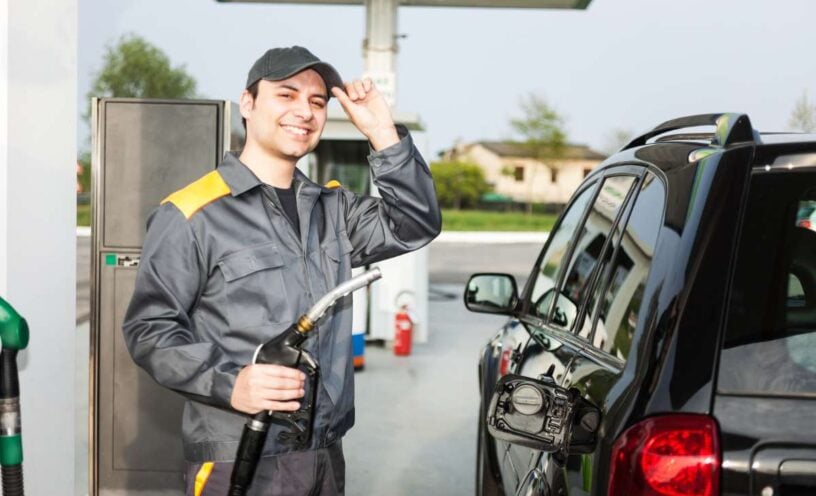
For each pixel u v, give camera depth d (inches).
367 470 218.7
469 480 212.2
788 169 76.9
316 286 88.5
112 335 165.0
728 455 67.7
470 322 493.0
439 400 296.4
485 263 954.7
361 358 342.0
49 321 133.7
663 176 89.7
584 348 96.7
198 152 163.5
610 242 103.1
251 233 86.5
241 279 85.5
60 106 135.3
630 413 71.3
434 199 94.8
